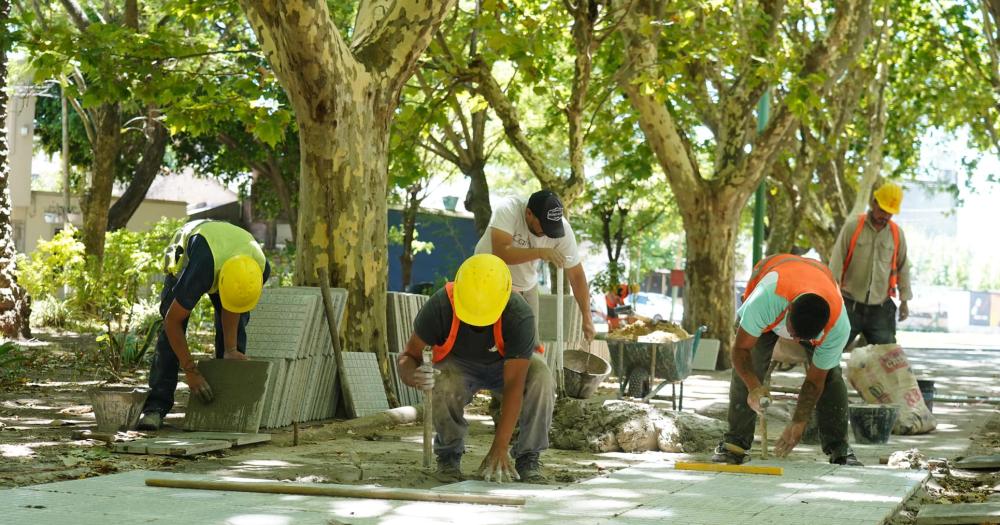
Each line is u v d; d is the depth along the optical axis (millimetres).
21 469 6301
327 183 10227
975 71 27938
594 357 10758
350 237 10305
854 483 6285
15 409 9500
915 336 48906
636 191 33156
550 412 6371
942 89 27922
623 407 8305
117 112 25656
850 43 19031
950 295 61625
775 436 9164
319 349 9531
